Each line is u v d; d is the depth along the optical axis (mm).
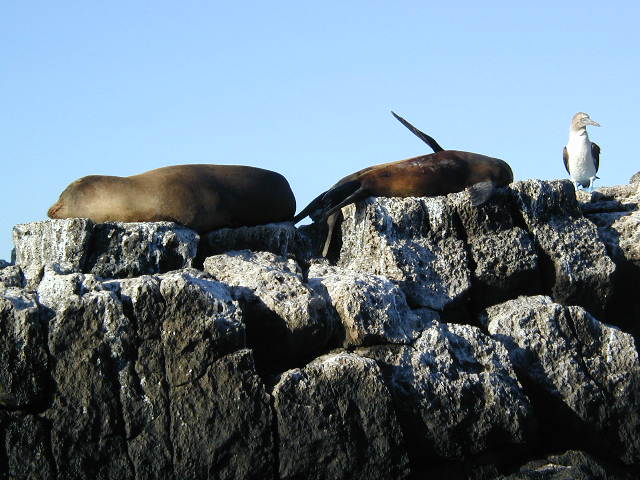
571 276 10953
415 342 10094
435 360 10039
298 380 9570
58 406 9289
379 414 9641
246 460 9414
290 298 9938
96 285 9500
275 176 11148
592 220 11516
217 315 9547
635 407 10453
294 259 10945
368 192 11055
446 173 11242
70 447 9250
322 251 11211
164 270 10352
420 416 9836
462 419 9875
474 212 10883
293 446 9484
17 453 9188
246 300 9922
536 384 10367
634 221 11359
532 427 10047
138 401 9375
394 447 9625
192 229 10695
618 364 10516
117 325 9414
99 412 9312
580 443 10336
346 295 10023
